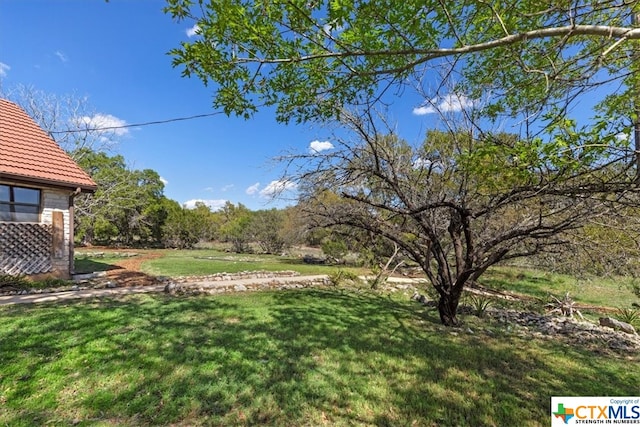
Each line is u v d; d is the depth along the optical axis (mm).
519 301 8680
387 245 8711
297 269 12641
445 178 5566
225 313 5500
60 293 6633
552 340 5156
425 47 2137
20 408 2578
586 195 3518
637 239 4918
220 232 27781
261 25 1862
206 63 2076
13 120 8969
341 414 2711
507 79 3010
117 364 3338
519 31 2207
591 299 9633
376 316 5992
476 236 5781
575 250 5430
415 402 2955
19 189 7938
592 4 1927
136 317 4941
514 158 3006
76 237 19109
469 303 7539
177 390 2910
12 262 7598
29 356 3412
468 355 4176
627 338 5539
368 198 5625
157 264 12797
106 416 2531
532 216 4938
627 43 2303
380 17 1844
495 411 2867
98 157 18625
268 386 3078
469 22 2166
